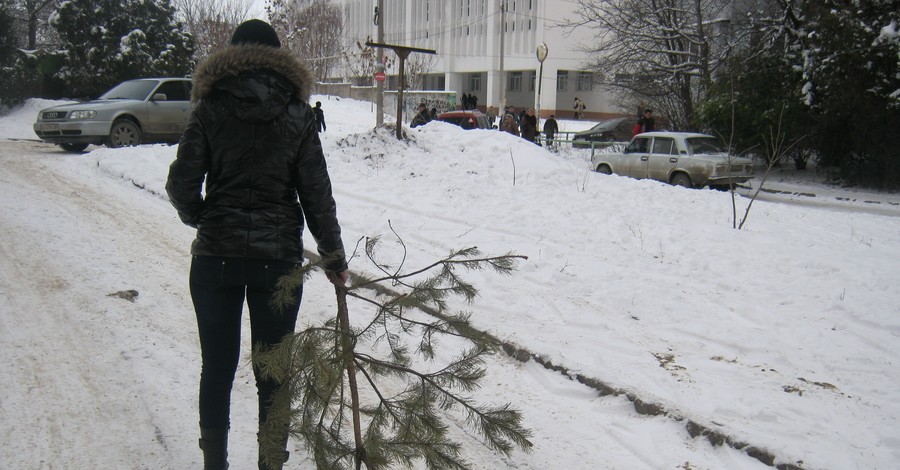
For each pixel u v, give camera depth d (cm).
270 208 309
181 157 299
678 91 2655
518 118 2798
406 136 1395
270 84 297
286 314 318
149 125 1731
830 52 2077
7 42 2778
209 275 308
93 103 1703
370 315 597
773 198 1859
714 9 2677
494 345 313
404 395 307
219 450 325
